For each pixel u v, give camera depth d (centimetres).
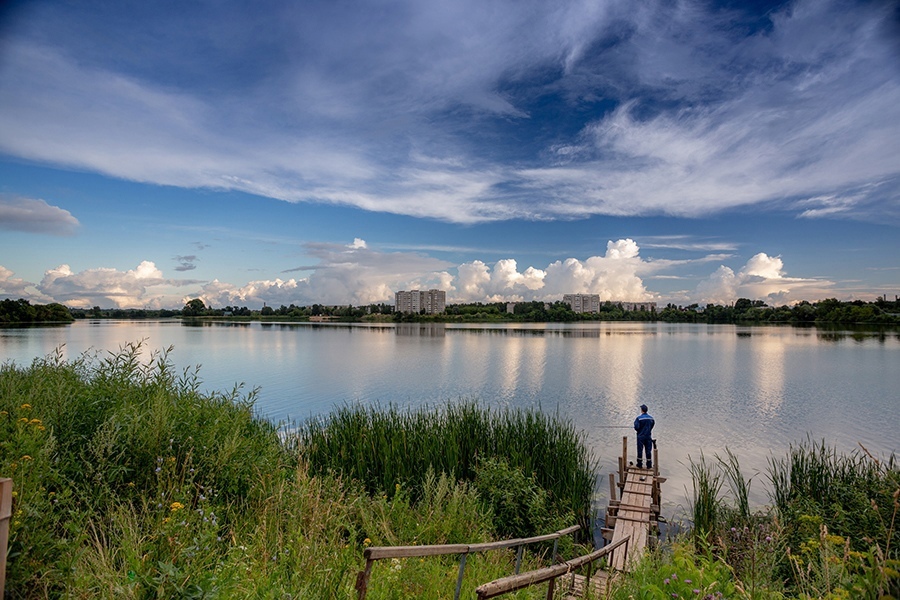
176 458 671
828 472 1416
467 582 595
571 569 529
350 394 3694
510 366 5788
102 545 500
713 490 1411
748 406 3419
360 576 402
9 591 371
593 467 2058
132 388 874
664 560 561
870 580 304
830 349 8094
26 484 441
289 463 1016
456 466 1433
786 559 798
